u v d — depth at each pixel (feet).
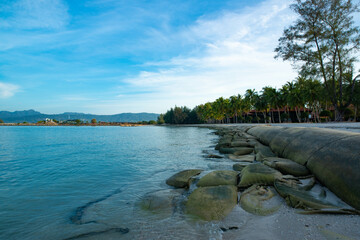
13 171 25.12
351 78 84.99
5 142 65.36
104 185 19.16
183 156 34.55
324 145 15.60
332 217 10.14
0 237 10.41
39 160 32.58
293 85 160.45
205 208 12.12
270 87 178.70
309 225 9.64
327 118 161.58
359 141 12.83
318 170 14.34
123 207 13.85
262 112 214.48
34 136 96.07
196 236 9.78
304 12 69.05
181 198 14.84
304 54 74.02
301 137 20.38
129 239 9.90
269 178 14.74
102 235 10.37
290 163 16.72
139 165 27.94
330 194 12.39
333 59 71.26
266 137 34.42
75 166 27.68
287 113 191.31
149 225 11.17
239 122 252.01
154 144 56.49
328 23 68.28
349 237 8.38
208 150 40.34
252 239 9.09
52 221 12.07
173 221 11.41
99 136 95.86
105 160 31.89
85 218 12.35
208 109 300.61
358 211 10.15
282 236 9.04
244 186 15.01
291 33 74.08
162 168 25.89
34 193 17.08
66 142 64.69
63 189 18.10
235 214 11.46
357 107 125.18
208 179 16.85
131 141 67.00
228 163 26.68
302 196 11.98
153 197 14.93
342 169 12.05
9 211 13.53
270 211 11.31
